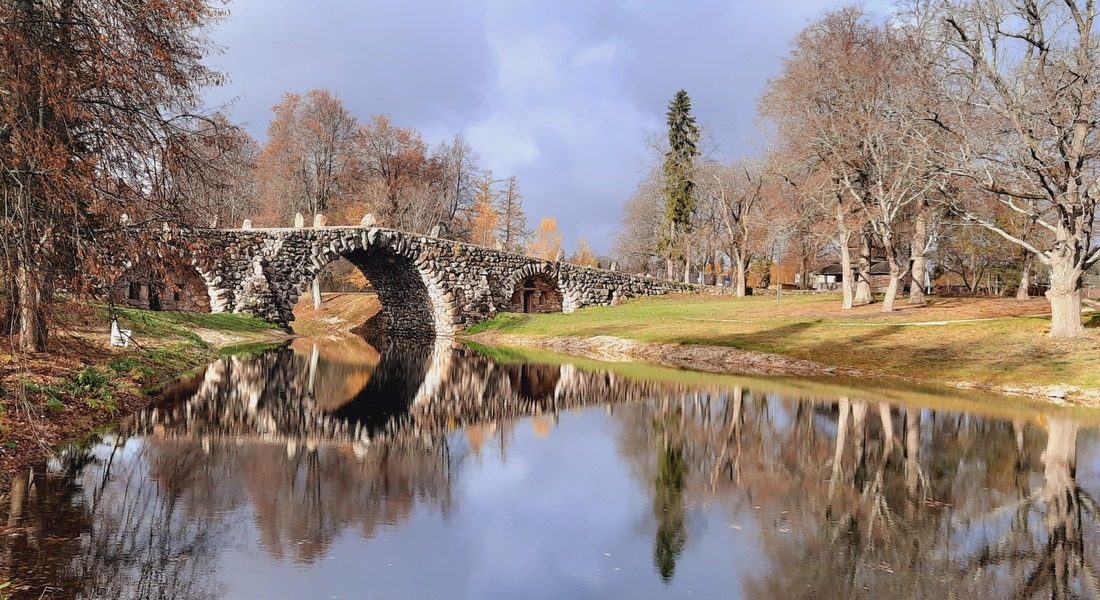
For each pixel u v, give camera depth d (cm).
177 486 969
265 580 695
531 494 1027
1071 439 1412
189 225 1299
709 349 3023
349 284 6938
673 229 6556
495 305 4706
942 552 819
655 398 1967
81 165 1067
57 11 1097
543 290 5391
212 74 1388
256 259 3600
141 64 1173
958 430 1505
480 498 998
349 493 990
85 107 1126
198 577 692
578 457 1262
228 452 1174
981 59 2220
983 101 2289
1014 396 1966
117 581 671
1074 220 2250
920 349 2555
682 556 801
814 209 3750
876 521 920
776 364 2708
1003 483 1098
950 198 2567
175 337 2616
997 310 3195
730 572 761
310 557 758
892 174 3347
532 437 1430
